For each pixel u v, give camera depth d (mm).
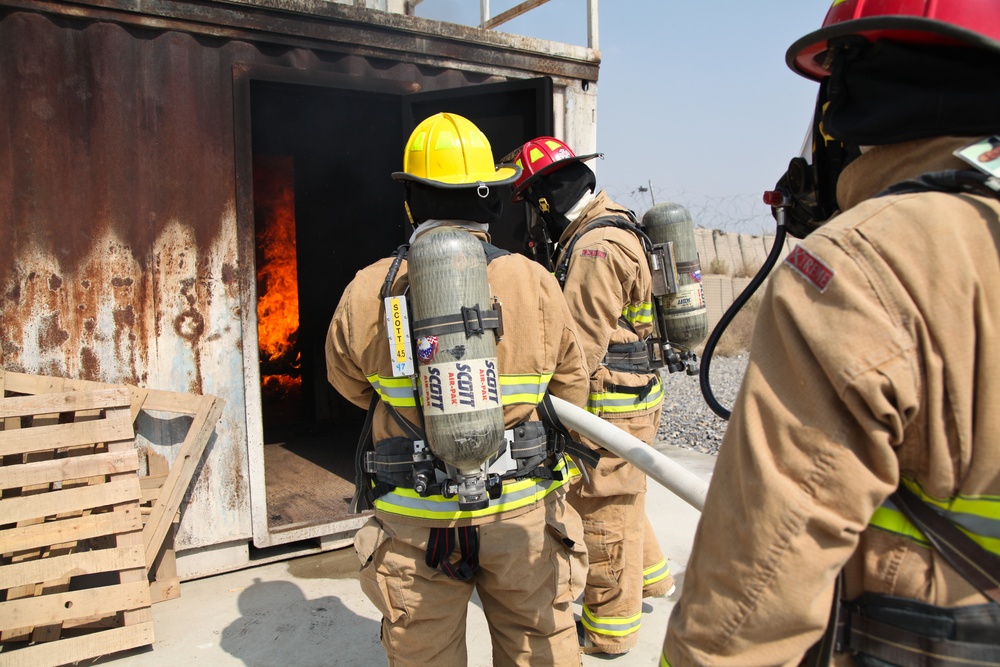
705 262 15000
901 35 921
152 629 2691
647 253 2773
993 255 812
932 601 862
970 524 840
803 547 803
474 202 1760
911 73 907
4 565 2621
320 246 6250
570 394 1857
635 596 2613
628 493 2500
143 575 2740
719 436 6023
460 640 1739
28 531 2639
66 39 2979
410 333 1556
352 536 3680
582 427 1760
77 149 3014
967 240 815
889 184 961
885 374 789
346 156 5941
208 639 2803
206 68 3240
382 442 1709
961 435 814
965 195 844
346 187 6016
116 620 2803
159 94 3148
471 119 3988
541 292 1713
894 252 822
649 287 2695
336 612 3008
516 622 1751
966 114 870
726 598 850
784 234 1300
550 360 1712
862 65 959
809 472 820
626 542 2557
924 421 822
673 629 929
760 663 832
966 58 875
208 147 3252
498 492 1637
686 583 936
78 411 3023
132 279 3131
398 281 1671
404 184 1869
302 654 2701
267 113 5547
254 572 3385
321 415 6355
